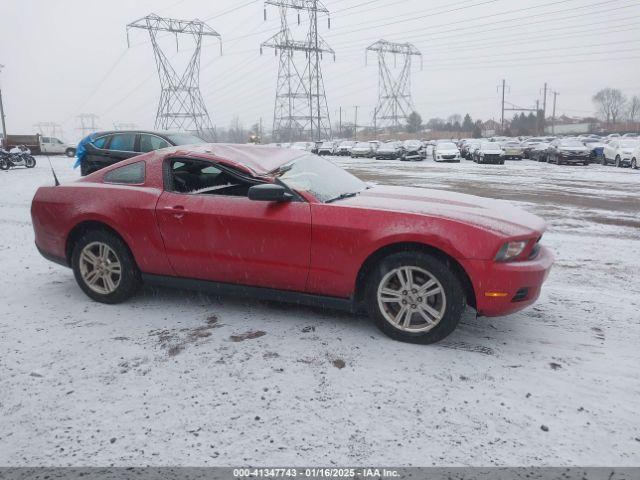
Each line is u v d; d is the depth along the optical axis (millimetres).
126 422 2670
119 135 11180
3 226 8484
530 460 2355
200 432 2576
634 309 4406
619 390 2984
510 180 18578
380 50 88938
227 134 109375
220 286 4082
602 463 2336
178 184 4223
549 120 129000
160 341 3674
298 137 70188
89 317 4180
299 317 4133
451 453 2402
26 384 3070
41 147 42906
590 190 15008
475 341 3674
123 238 4273
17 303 4547
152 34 61094
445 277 3408
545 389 2988
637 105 123562
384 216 3549
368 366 3266
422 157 36156
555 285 5199
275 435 2543
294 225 3684
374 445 2461
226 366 3273
